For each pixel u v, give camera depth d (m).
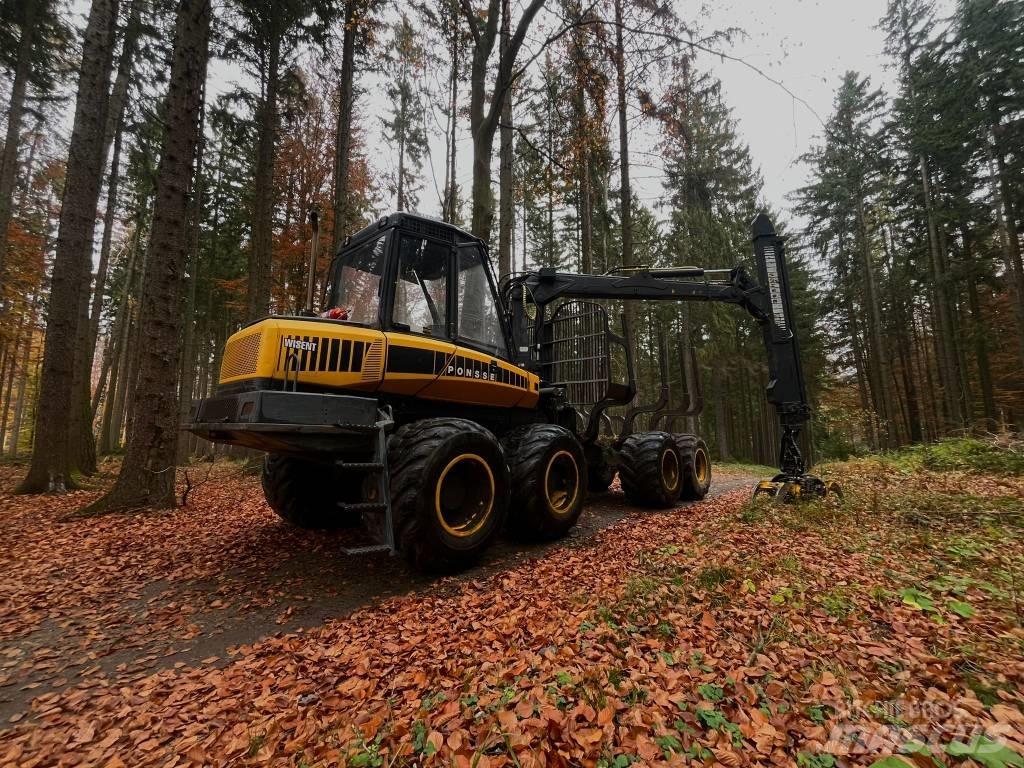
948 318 17.69
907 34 17.56
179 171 6.74
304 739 1.97
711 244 19.17
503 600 3.36
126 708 2.29
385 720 2.04
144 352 6.68
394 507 3.61
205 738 2.05
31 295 19.28
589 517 6.17
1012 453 8.50
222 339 23.20
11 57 12.21
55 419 8.38
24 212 17.34
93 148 8.67
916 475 8.13
